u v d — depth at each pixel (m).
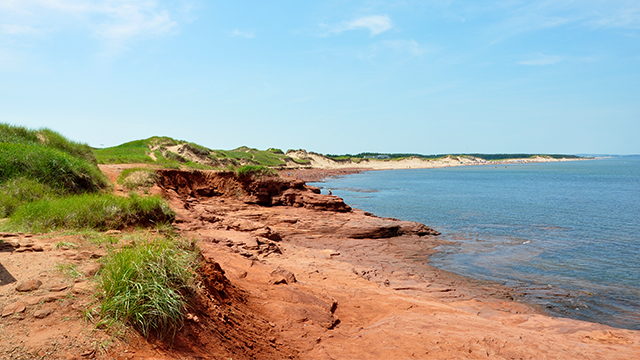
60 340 3.24
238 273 8.37
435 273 16.00
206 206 25.06
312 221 23.88
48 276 4.27
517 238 24.17
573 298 13.20
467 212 37.41
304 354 5.40
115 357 3.29
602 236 25.03
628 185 75.75
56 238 6.16
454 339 6.84
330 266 13.49
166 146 55.31
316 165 150.25
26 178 11.42
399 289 12.45
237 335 4.95
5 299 3.64
